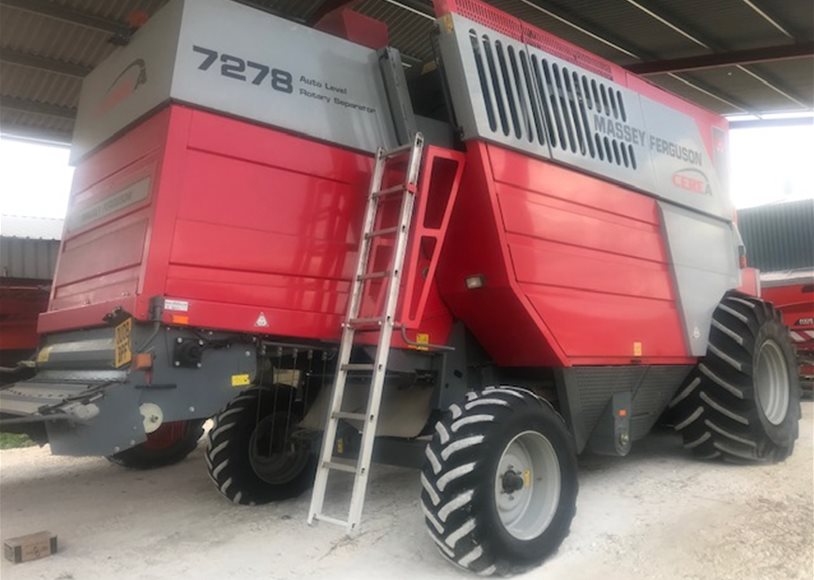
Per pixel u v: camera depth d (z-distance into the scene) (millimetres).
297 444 4805
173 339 3268
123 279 3465
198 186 3367
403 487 5047
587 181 4680
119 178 3771
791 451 5871
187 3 3420
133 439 3127
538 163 4332
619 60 9859
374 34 4426
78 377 3680
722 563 3529
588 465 5617
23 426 3545
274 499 4707
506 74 4262
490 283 4066
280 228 3586
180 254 3285
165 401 3236
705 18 8672
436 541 3332
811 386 11133
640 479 5152
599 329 4562
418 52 8969
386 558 3627
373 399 3455
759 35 9125
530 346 4348
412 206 3682
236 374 3469
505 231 4027
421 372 4230
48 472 5883
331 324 3742
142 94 3613
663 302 5207
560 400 4523
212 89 3436
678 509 4410
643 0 8180
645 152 5254
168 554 3727
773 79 10711
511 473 3574
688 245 5543
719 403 5508
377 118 4039
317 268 3703
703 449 5676
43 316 4316
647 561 3570
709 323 5609
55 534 4078
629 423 4949
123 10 7059
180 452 6102
